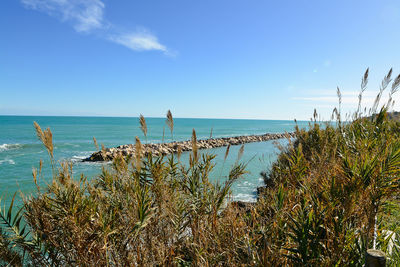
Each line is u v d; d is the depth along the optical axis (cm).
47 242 229
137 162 249
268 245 183
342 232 184
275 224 218
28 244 225
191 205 261
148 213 221
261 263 176
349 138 452
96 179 307
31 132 6075
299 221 206
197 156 299
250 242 205
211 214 262
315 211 202
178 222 252
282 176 358
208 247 230
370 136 452
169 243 256
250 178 1084
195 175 302
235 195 859
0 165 1767
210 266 209
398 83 496
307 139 549
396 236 230
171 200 262
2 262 215
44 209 232
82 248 214
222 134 6619
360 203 213
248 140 4028
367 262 138
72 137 5016
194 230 254
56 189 237
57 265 229
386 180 196
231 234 231
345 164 241
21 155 2369
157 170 276
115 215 246
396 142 311
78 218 223
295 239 190
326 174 290
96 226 228
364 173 206
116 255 217
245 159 1669
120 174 294
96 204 249
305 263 173
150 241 234
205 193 279
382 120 537
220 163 1498
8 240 223
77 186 257
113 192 273
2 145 3206
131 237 229
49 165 1691
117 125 11719
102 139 4722
